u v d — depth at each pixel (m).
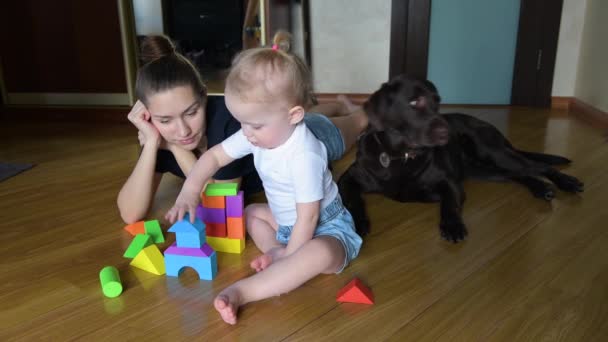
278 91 1.01
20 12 3.03
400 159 1.56
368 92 3.62
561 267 1.19
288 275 1.03
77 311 1.02
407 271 1.18
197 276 1.16
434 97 1.46
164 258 1.17
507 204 1.62
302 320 0.98
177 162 1.48
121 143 2.56
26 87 3.18
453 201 1.51
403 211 1.58
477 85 3.52
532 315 0.99
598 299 1.04
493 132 1.87
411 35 3.46
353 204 1.51
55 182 1.91
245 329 0.95
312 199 1.08
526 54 3.36
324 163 1.12
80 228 1.45
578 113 3.12
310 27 3.57
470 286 1.11
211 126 1.40
